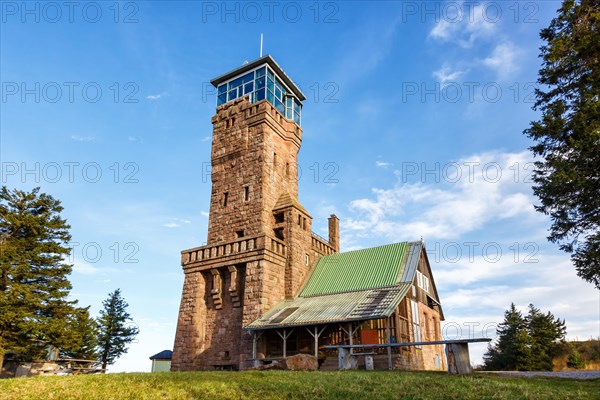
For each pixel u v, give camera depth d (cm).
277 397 1280
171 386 1432
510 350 5494
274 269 3350
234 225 3759
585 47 2064
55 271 3584
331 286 3388
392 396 1264
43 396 1282
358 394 1304
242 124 4062
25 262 3416
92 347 5281
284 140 4197
